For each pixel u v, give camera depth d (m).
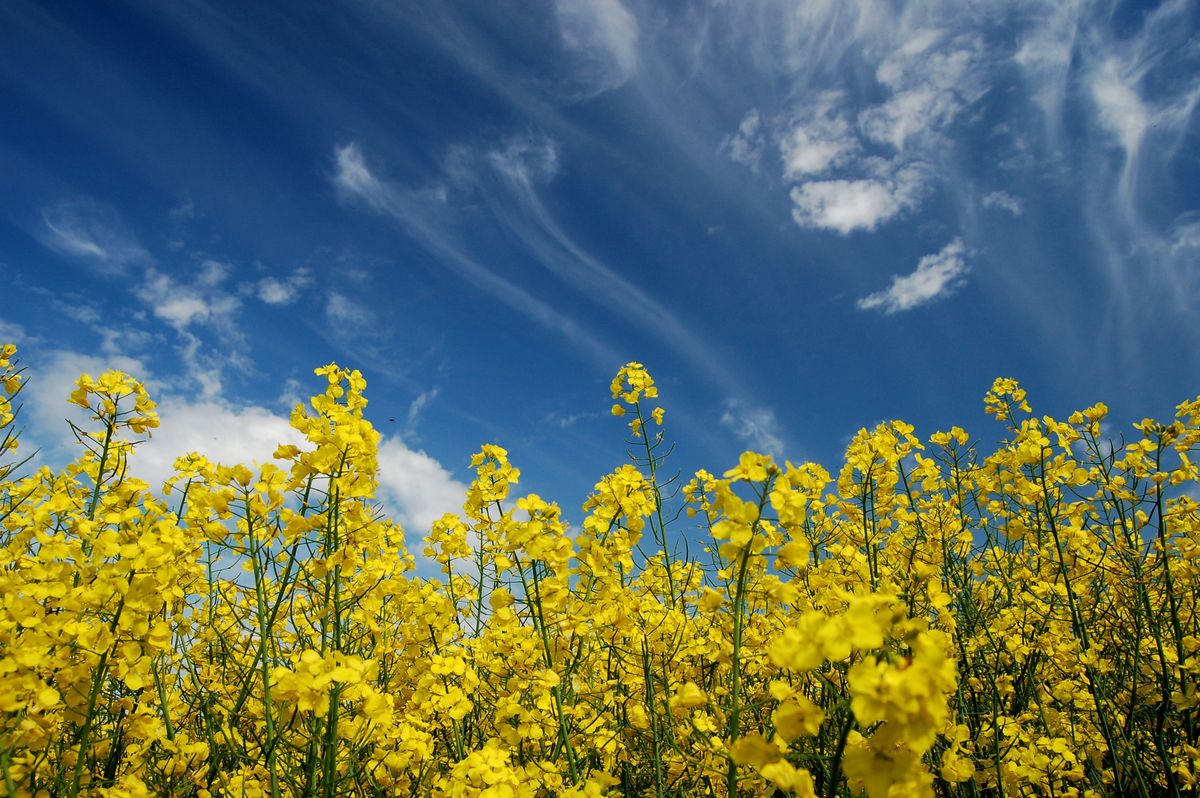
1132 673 0.69
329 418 0.49
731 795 0.39
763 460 0.39
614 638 0.56
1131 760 0.57
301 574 0.49
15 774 0.41
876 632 0.25
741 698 0.57
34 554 0.53
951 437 0.83
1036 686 0.70
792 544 0.38
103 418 0.60
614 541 0.56
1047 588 0.71
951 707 0.62
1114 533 0.74
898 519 0.72
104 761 0.55
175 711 0.61
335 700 0.43
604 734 0.53
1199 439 0.64
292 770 0.46
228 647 0.55
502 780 0.40
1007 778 0.54
